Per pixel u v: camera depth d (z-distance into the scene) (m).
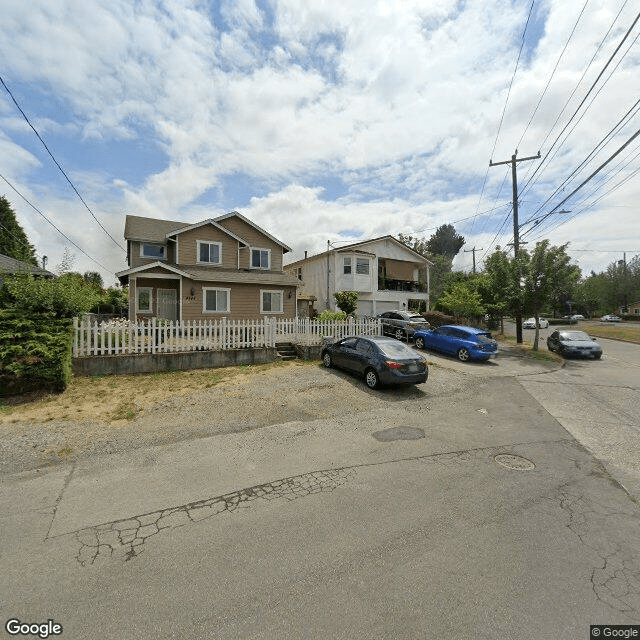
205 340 11.31
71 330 8.81
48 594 2.58
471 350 14.70
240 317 19.67
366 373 9.62
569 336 18.58
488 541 3.29
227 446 5.51
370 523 3.55
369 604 2.52
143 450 5.30
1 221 34.91
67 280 9.51
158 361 10.42
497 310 20.50
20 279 8.59
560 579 2.80
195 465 4.84
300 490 4.21
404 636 2.26
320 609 2.47
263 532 3.37
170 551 3.08
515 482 4.52
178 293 18.81
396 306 29.34
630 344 25.03
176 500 3.95
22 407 7.09
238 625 2.34
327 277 27.62
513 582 2.76
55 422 6.30
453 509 3.84
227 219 21.05
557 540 3.33
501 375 12.38
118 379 9.41
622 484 4.52
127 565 2.90
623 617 2.44
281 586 2.68
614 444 5.93
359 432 6.27
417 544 3.22
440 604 2.53
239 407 7.42
